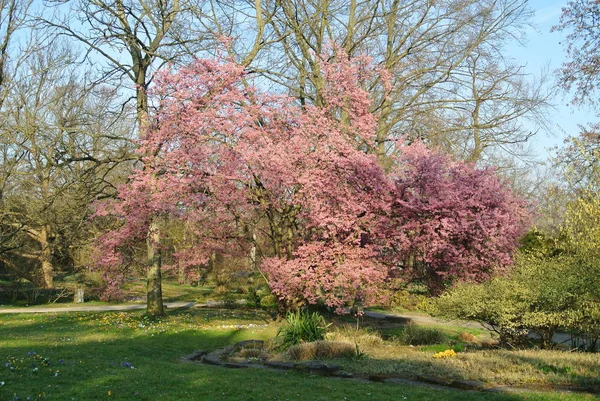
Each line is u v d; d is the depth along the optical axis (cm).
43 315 2175
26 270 3198
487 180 1399
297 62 2205
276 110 1614
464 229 1322
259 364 1120
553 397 738
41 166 2358
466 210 1338
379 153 1992
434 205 1323
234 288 3409
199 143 1556
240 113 1545
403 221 1404
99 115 1959
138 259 2120
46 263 3188
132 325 1767
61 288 3212
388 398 755
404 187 1398
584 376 876
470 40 2222
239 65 1700
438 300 1388
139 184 1586
